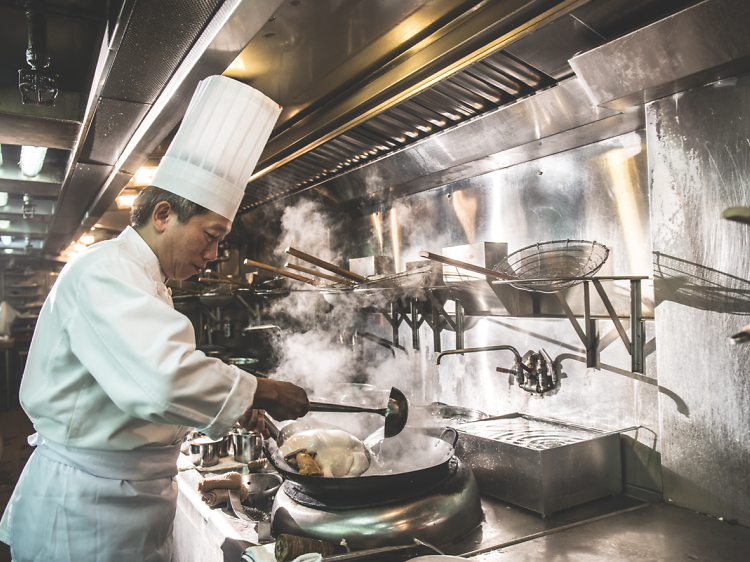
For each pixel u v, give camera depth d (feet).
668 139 5.08
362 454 5.37
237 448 7.57
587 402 6.24
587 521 4.80
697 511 4.94
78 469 3.89
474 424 6.61
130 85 6.14
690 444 4.98
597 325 6.11
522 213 7.45
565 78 5.33
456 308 8.29
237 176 4.20
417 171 8.18
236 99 4.16
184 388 3.26
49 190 14.51
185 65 5.52
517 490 5.29
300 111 7.84
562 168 6.83
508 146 6.66
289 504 4.68
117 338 3.28
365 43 5.56
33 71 6.55
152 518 4.14
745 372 4.54
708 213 4.79
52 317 3.81
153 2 4.35
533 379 6.80
